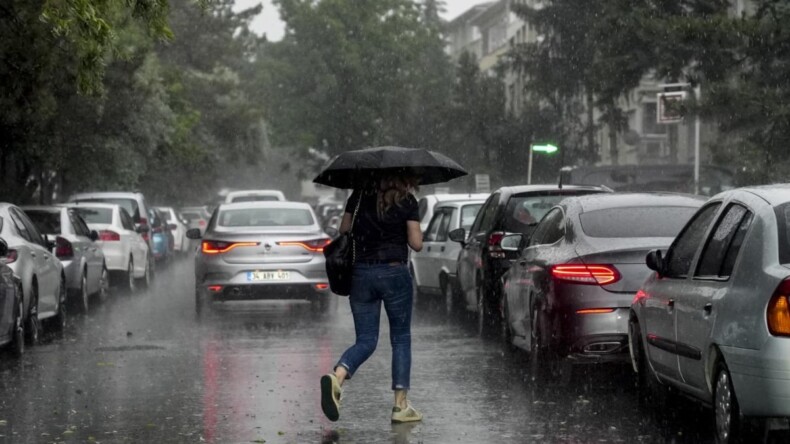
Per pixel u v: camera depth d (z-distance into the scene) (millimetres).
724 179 58875
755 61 62000
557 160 113500
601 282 23016
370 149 20719
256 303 49031
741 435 16219
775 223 16281
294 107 179375
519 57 119250
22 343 30625
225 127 148875
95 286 46656
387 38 179000
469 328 37094
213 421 20922
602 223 24594
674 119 58531
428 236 44688
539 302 24391
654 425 20250
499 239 33656
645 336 20594
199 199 173125
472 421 20734
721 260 17516
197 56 157250
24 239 33844
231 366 28391
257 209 44688
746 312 15906
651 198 25594
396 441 19000
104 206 56062
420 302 46219
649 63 70688
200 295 42062
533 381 25234
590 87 78188
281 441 19047
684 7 79125
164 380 26094
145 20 32750
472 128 118500
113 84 69438
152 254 64688
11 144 58531
